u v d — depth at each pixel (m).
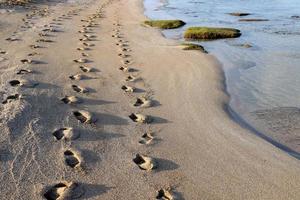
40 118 5.38
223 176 4.53
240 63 8.81
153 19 14.80
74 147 4.88
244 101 6.67
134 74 7.56
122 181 4.33
